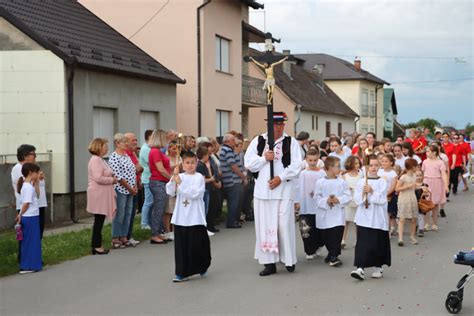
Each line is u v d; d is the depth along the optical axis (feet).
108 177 32.09
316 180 31.22
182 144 37.68
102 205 31.99
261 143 27.86
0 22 45.80
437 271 28.04
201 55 68.59
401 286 25.11
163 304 22.35
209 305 22.17
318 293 23.93
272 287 24.98
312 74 156.35
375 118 192.85
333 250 29.35
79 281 26.09
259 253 27.61
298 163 27.66
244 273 27.71
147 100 57.67
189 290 24.49
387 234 26.45
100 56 51.11
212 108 71.36
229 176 41.52
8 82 45.85
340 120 155.84
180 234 26.00
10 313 21.26
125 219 34.17
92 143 32.14
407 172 35.24
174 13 68.90
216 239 37.29
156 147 35.65
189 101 68.90
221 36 73.51
